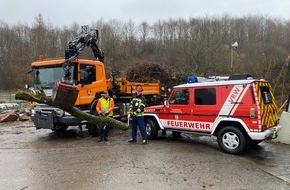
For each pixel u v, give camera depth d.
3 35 58.09
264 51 31.98
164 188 5.28
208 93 8.32
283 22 40.50
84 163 6.90
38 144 9.40
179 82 19.64
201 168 6.44
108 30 48.31
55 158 7.43
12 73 52.62
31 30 55.94
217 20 39.06
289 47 35.19
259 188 5.27
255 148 8.36
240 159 7.19
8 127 13.21
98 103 9.92
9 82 51.72
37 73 10.47
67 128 12.59
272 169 6.42
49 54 51.66
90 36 11.41
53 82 10.18
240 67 27.72
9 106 19.72
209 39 32.91
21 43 57.75
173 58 36.59
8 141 10.00
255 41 37.34
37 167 6.65
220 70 29.27
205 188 5.27
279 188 5.27
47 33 53.69
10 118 14.94
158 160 7.09
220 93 8.02
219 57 30.25
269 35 39.09
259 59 26.81
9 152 8.21
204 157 7.38
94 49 12.19
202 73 28.12
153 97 15.34
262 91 7.63
